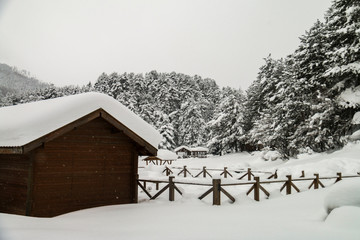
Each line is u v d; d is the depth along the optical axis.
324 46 30.70
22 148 8.13
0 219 6.93
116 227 6.48
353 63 24.94
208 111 91.69
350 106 25.17
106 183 10.57
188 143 71.75
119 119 10.38
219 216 7.66
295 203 9.47
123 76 87.88
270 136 35.41
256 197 10.77
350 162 20.19
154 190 14.95
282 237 5.27
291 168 21.91
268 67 51.34
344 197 6.67
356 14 24.83
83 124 10.20
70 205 9.55
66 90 90.12
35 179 8.86
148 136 11.04
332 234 5.39
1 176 10.39
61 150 9.55
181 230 6.00
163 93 91.69
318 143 28.78
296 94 31.97
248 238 5.24
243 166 31.23
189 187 16.30
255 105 51.00
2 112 12.30
